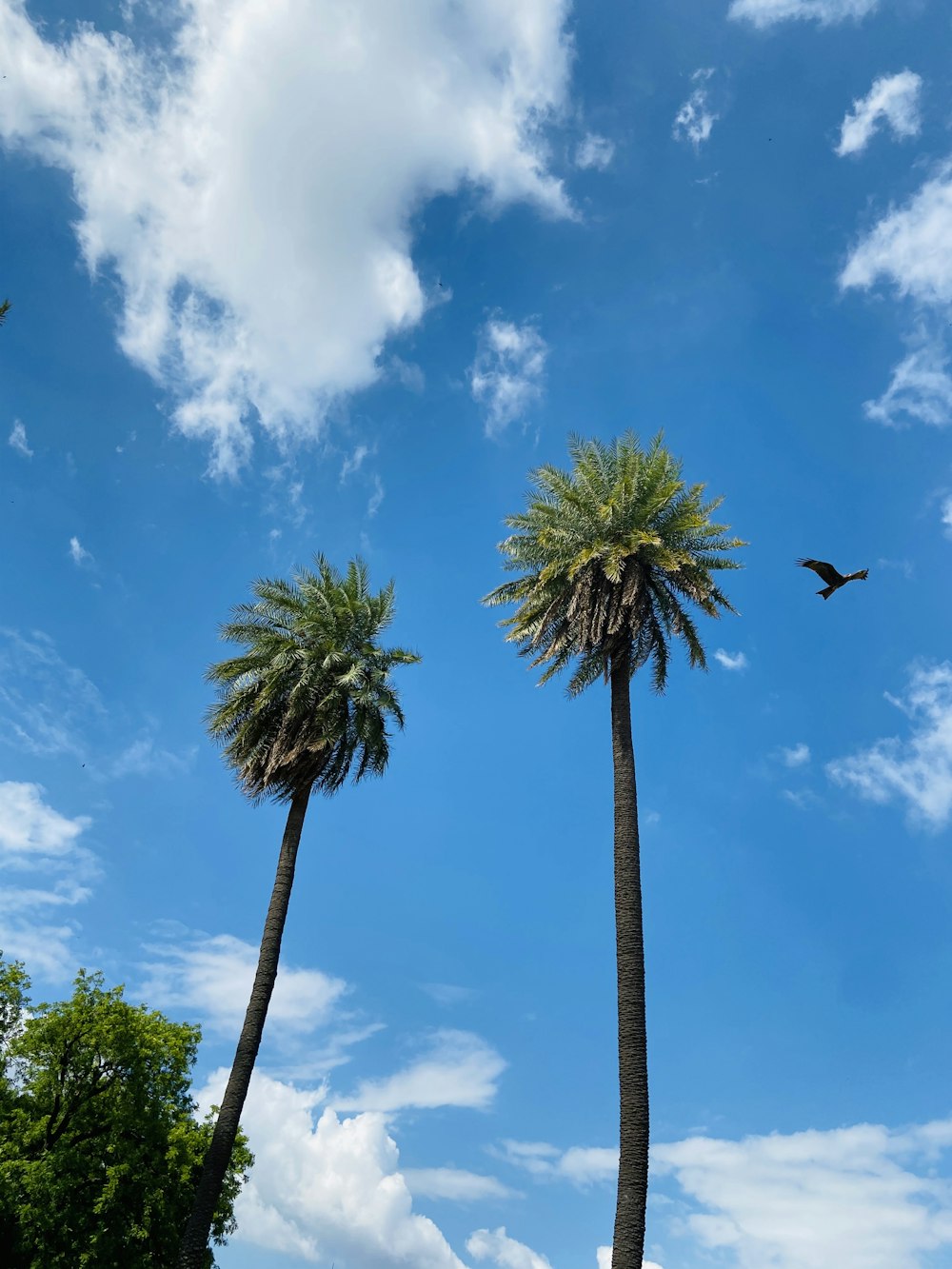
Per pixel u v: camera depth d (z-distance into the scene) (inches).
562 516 1363.2
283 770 1440.7
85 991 1692.9
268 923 1362.0
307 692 1428.4
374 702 1486.2
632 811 1215.6
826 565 843.4
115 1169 1507.1
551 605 1357.0
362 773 1505.9
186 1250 1142.3
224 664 1492.4
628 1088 1047.6
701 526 1332.4
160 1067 1676.9
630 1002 1095.0
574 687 1389.0
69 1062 1620.3
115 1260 1494.8
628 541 1299.2
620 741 1258.6
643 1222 975.0
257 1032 1286.9
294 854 1418.6
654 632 1333.7
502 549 1409.9
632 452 1384.1
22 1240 1480.1
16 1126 1565.0
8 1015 1679.4
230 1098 1237.7
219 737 1485.0
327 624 1517.0
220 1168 1197.1
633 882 1169.4
